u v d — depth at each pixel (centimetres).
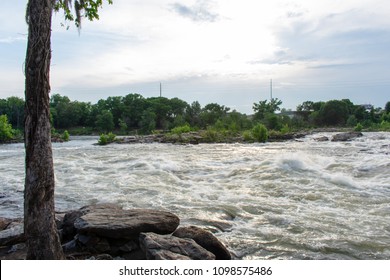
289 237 723
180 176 1506
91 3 609
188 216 872
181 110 11075
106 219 653
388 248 668
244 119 6362
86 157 2345
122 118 10688
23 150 3334
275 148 2886
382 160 1698
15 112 9594
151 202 1030
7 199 1104
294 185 1227
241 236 732
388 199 1034
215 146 3353
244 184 1283
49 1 449
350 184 1223
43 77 443
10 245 632
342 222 823
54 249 467
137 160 2058
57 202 1055
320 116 8638
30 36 439
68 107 11275
